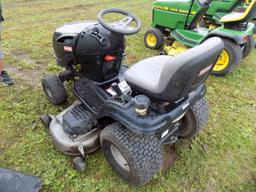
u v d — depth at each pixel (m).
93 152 2.29
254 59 4.49
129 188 2.02
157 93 1.62
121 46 2.20
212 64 1.73
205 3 3.92
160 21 4.52
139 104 1.58
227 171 2.22
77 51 2.20
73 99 2.97
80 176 2.09
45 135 2.46
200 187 2.07
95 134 2.17
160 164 1.85
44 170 2.12
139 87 1.77
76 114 2.12
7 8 6.70
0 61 3.09
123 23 2.09
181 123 2.35
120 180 2.07
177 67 1.42
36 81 3.35
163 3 4.32
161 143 1.94
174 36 4.24
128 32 1.98
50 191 1.97
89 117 2.09
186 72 1.43
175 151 2.38
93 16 6.36
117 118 1.77
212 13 4.71
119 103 1.79
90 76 2.30
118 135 1.77
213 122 2.80
